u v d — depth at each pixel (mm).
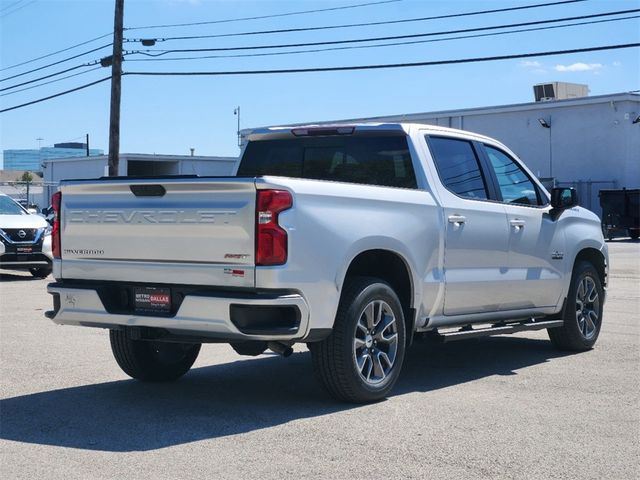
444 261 7324
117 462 5148
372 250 6684
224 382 7562
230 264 5934
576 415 6281
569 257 8914
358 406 6578
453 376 7816
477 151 8070
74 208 6691
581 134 44938
